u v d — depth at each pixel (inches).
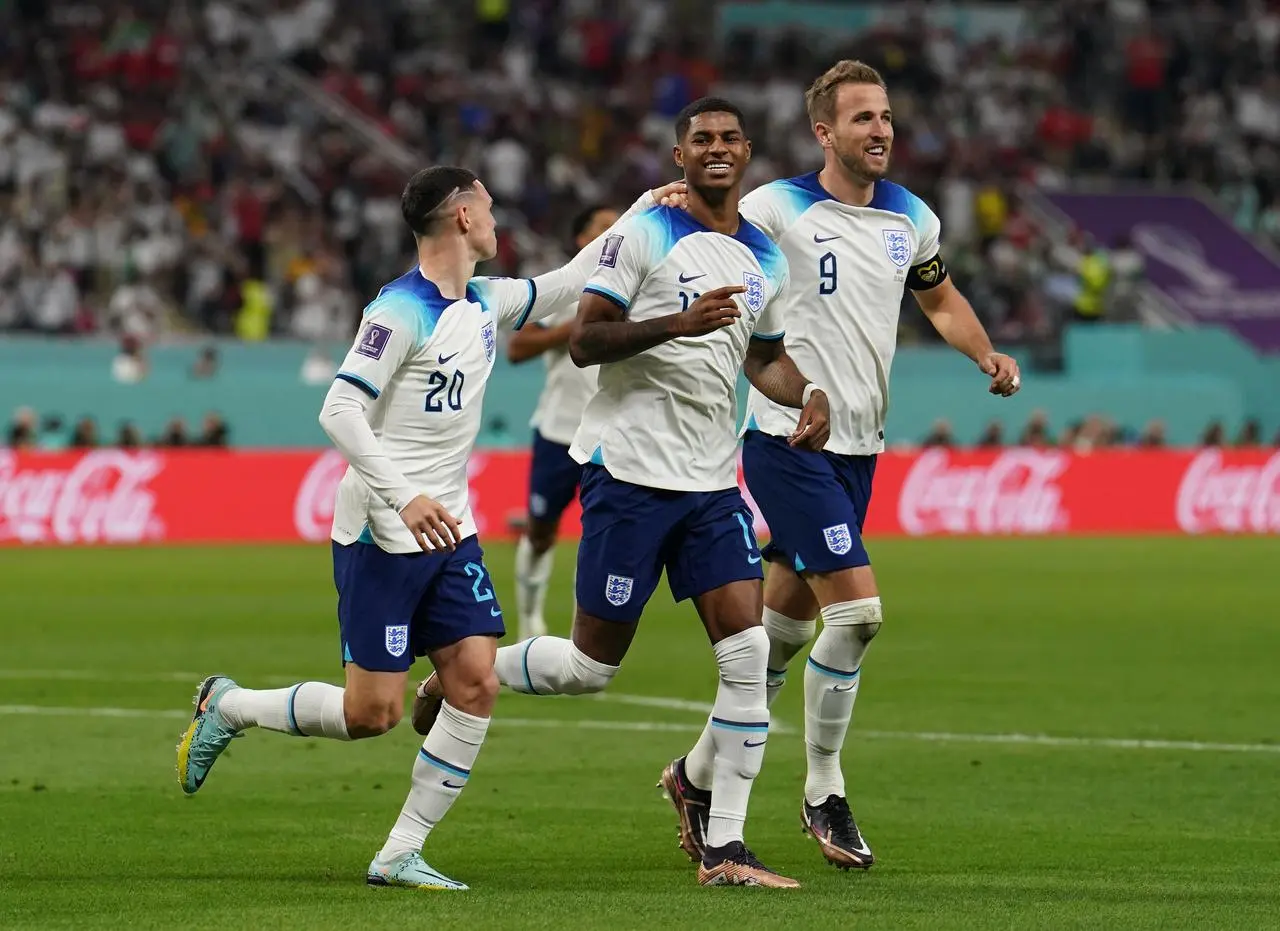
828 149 970.1
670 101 4872.0
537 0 5017.2
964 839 991.0
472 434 863.7
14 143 3939.5
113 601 2267.5
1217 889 842.8
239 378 3499.0
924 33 5246.1
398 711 864.3
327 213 4136.3
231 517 3181.6
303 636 1931.6
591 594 899.4
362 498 848.9
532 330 1701.5
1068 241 4579.2
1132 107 5241.1
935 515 3469.5
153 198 3934.5
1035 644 1918.1
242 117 4306.1
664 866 911.0
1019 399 3919.8
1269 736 1359.5
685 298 876.6
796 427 928.3
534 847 962.7
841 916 764.0
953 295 1018.1
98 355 3543.3
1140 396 3986.2
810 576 944.3
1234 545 3275.1
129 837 973.2
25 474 3068.4
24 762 1218.0
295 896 812.0
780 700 1547.7
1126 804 1096.8
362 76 4601.4
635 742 1321.4
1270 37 5467.5
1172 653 1846.7
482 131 4515.3
